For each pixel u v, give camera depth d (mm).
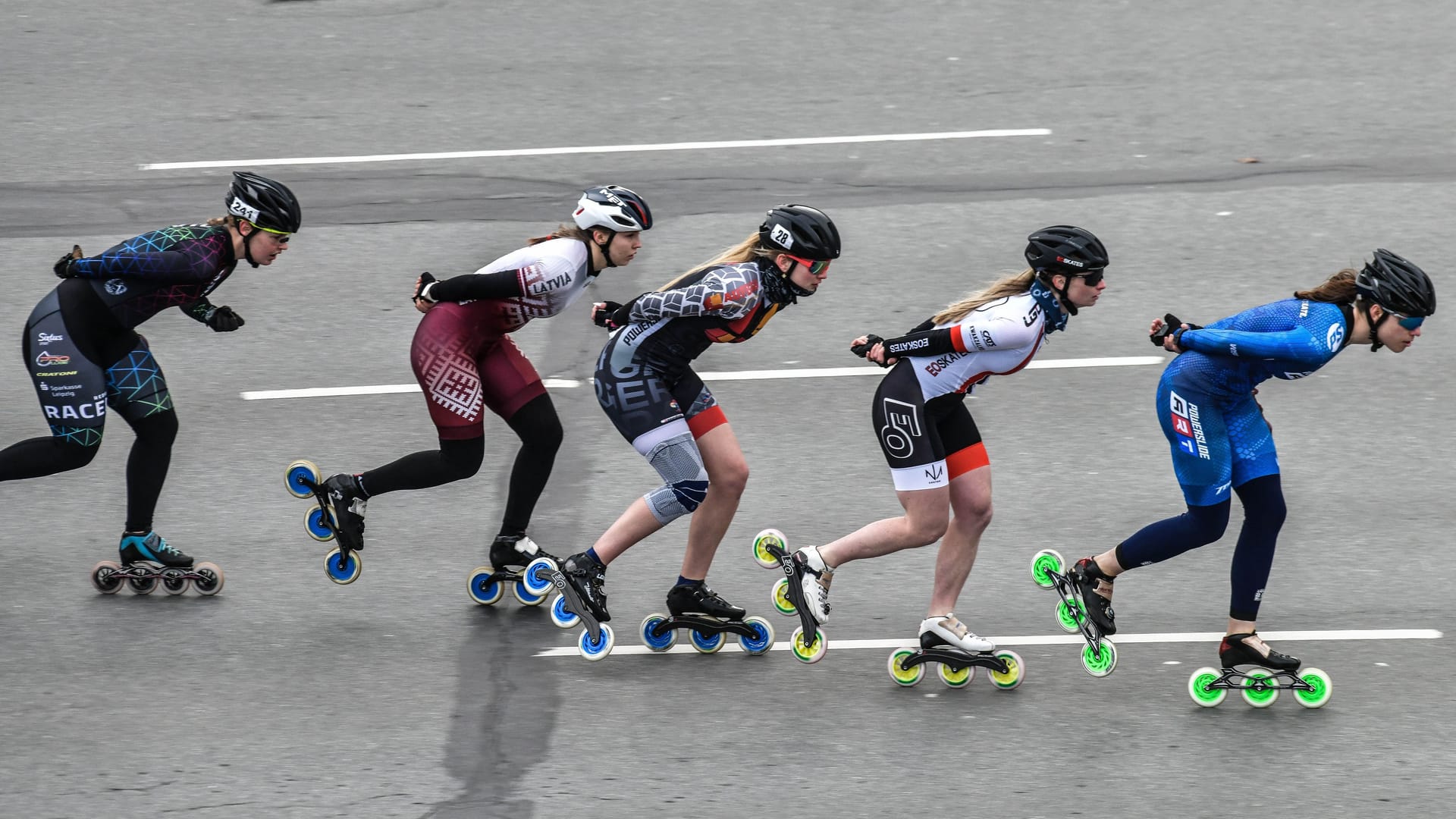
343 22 39000
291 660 17766
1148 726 16453
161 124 33500
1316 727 16344
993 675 17141
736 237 28391
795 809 15039
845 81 35125
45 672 17484
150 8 40000
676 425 17500
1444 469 21594
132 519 19000
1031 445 22516
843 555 17359
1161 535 17188
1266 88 34031
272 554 20078
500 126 33250
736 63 36188
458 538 20516
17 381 24516
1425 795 15109
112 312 18406
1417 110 32688
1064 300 16469
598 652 17797
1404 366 24312
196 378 24578
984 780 15508
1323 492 21141
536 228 28922
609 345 17828
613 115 33688
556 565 17688
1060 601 18266
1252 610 16703
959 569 17234
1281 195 29469
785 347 25375
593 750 16047
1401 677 17172
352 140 32688
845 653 18000
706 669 17750
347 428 23172
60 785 15430
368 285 27281
